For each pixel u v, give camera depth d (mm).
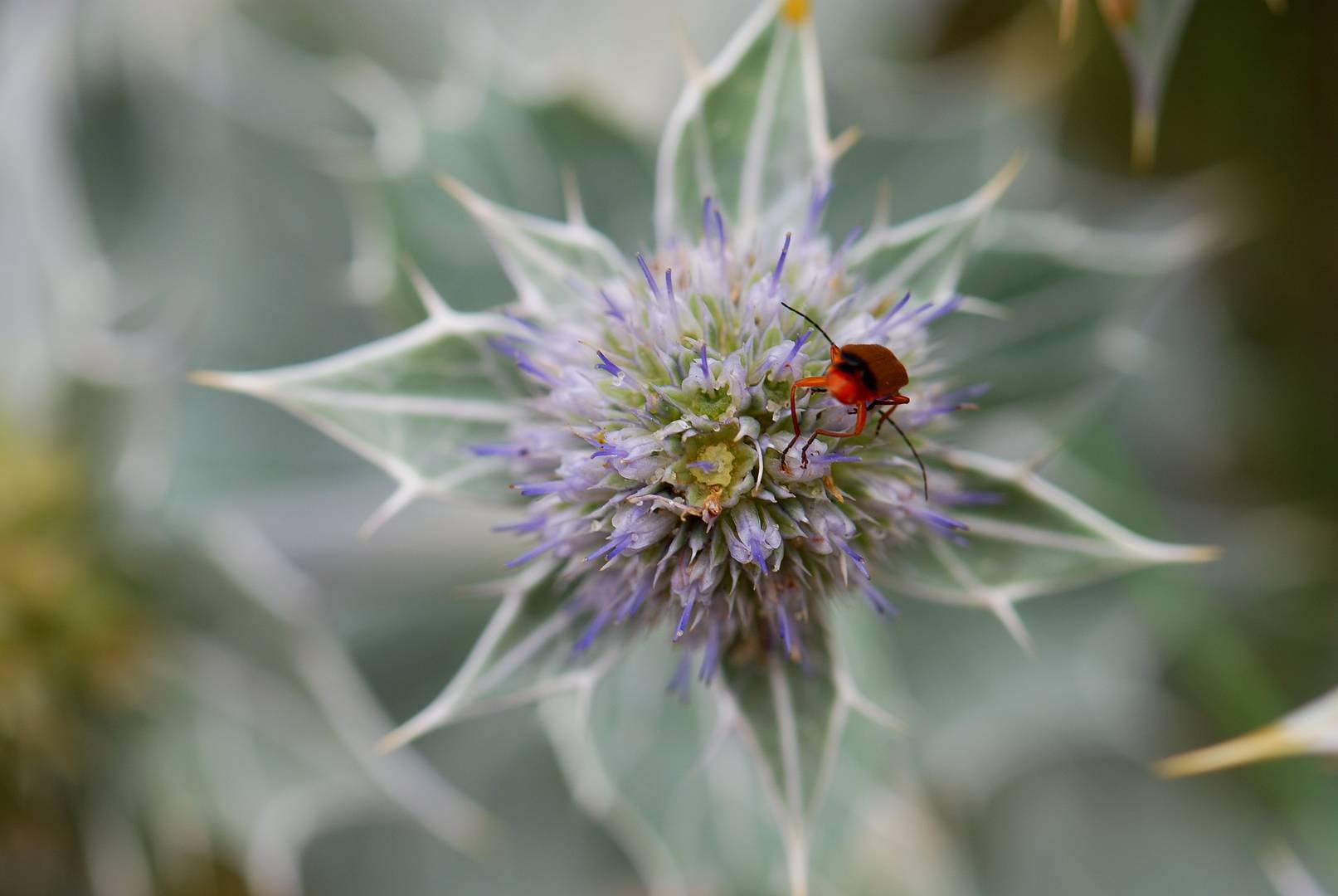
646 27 187
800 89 154
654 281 150
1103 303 164
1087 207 184
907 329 149
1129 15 155
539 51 188
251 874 176
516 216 153
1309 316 185
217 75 182
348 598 179
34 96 184
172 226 183
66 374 174
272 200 183
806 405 146
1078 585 174
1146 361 183
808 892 162
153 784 175
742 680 149
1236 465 187
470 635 179
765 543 145
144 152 183
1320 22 181
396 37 192
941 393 150
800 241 152
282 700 172
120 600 173
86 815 175
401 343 151
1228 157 186
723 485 146
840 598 150
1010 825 185
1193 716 183
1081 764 185
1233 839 182
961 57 187
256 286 183
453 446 151
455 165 166
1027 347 165
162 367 175
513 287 166
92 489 174
